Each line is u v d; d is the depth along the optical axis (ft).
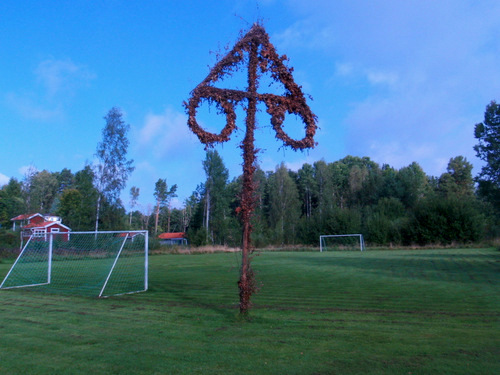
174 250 133.59
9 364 17.40
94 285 49.01
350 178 245.45
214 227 196.24
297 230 183.93
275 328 23.63
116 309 31.78
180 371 16.14
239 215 27.27
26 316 29.25
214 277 56.90
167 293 40.78
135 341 21.15
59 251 77.97
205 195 209.26
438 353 17.97
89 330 24.13
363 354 18.01
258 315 27.73
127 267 74.95
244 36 27.02
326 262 82.02
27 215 150.10
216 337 21.70
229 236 180.96
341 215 167.63
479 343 19.58
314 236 169.78
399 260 82.02
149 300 36.32
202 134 26.04
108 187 143.95
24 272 66.18
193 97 26.17
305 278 52.03
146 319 27.32
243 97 26.45
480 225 139.03
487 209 175.42
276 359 17.49
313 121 27.63
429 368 15.92
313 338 21.07
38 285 50.44
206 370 16.20
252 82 26.78
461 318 25.73
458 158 237.04
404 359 17.17
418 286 41.88
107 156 145.38
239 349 19.20
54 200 208.95
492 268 59.98
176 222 306.14
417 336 21.18
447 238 141.08
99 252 79.51
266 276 55.42
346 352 18.35
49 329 24.57
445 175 233.96
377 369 15.90
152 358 17.97
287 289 41.34
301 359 17.40
